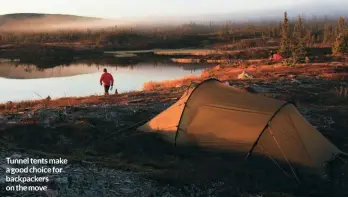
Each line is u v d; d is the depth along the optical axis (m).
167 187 9.59
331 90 23.34
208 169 10.54
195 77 34.38
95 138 13.09
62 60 85.75
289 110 11.75
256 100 12.35
